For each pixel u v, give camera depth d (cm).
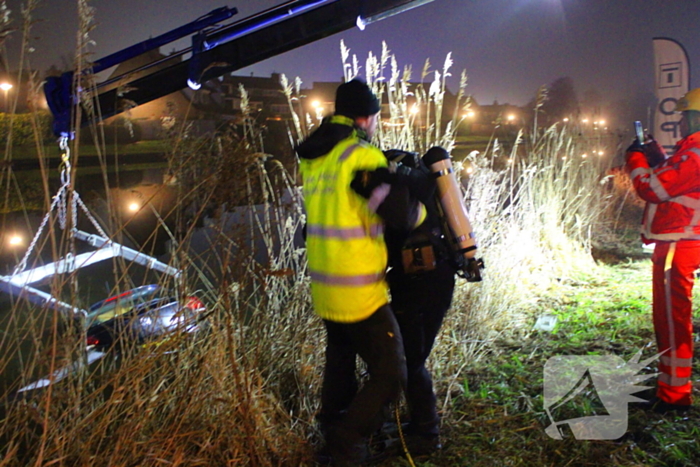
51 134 323
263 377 336
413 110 445
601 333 445
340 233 242
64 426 255
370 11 321
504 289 481
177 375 278
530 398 348
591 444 299
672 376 321
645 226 330
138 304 303
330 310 249
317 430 311
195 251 328
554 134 646
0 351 258
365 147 243
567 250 638
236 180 271
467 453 296
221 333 289
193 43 337
